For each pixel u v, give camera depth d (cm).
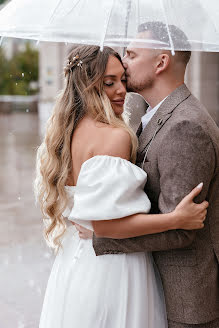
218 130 218
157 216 203
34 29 227
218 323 225
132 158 219
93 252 224
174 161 205
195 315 217
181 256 219
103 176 206
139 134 238
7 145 1292
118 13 215
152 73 226
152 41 211
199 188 202
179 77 228
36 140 1391
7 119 2120
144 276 221
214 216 223
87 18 217
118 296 217
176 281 220
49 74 2100
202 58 1262
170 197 205
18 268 460
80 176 208
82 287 220
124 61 233
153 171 217
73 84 225
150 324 223
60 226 238
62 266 235
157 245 209
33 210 651
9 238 541
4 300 397
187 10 217
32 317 370
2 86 2928
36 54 2922
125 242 212
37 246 517
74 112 222
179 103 220
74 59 223
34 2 237
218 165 214
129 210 202
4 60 2917
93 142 214
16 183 813
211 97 1270
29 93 2919
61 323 225
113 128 215
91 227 210
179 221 202
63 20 221
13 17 237
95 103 220
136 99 309
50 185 227
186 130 204
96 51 223
